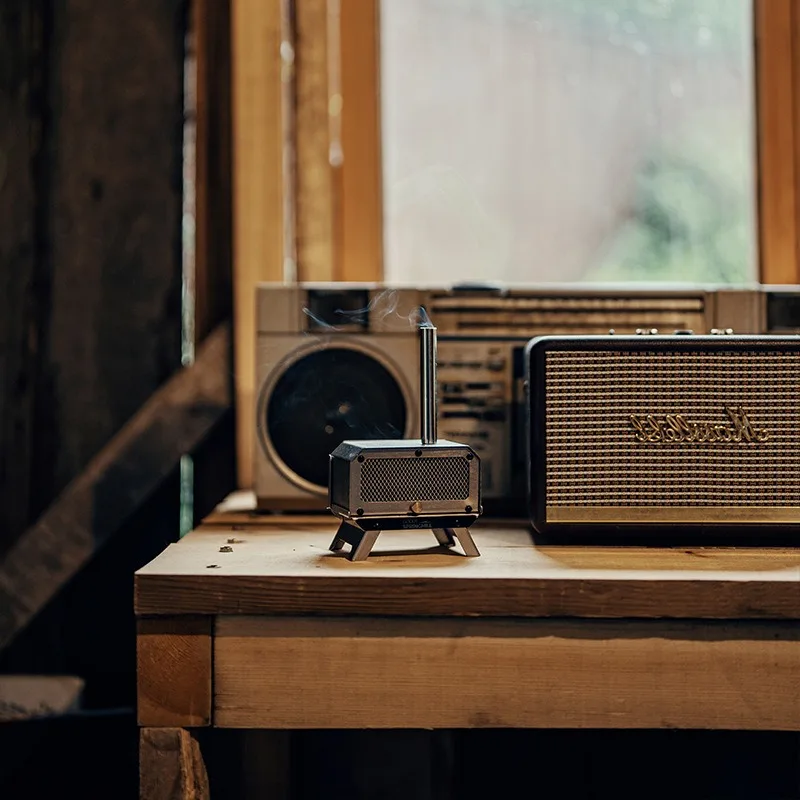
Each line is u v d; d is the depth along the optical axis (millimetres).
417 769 1195
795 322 1264
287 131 1606
